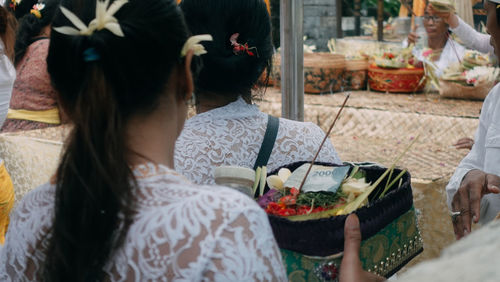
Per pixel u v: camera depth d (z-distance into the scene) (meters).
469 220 1.36
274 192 1.01
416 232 1.00
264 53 1.20
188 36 0.72
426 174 1.92
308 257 0.85
